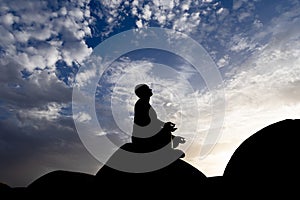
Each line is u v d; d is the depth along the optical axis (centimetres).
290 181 369
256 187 385
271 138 411
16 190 554
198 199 471
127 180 521
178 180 504
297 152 382
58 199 523
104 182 530
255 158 406
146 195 500
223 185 429
